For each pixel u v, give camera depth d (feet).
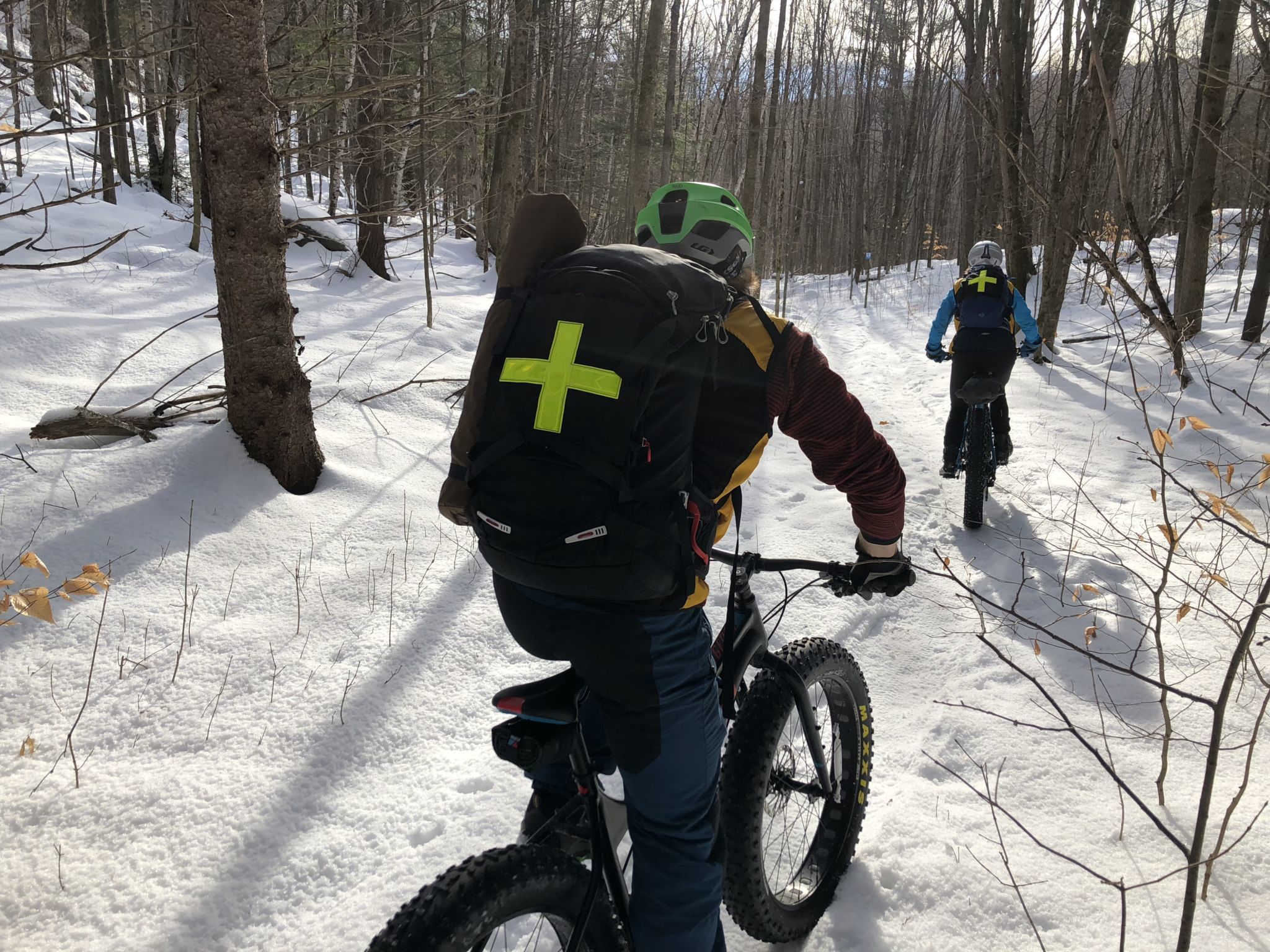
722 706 6.36
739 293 5.13
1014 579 14.44
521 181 47.03
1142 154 42.11
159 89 35.35
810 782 7.39
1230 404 24.58
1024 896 7.42
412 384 22.38
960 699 10.91
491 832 8.23
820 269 122.31
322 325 28.14
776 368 4.91
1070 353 34.73
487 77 43.29
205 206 46.96
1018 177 33.45
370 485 16.12
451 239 63.62
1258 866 7.54
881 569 5.99
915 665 11.90
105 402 18.08
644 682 4.77
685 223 5.54
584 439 4.32
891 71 100.42
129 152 62.80
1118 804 8.63
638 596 4.48
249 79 13.61
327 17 18.19
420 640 11.70
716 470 4.90
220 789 8.78
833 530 16.65
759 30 42.73
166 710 9.91
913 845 8.07
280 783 8.92
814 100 104.68
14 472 13.93
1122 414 24.75
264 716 9.93
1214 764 5.84
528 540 4.41
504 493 4.48
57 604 11.25
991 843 8.12
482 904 4.37
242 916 7.41
